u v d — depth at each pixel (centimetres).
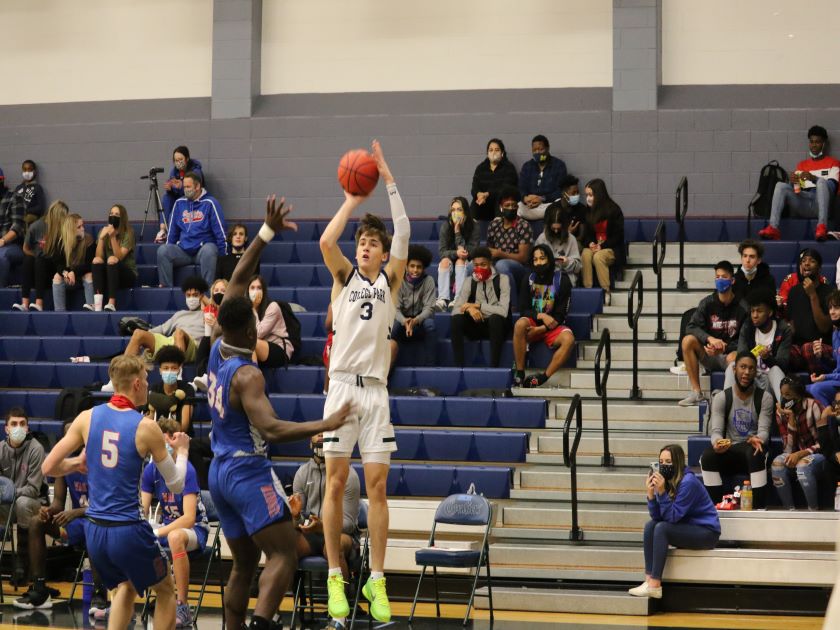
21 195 1545
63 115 1603
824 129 1376
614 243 1309
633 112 1460
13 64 1636
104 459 621
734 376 999
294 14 1581
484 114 1493
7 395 1197
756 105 1441
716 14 1477
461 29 1535
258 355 1134
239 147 1550
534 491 1011
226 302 575
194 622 851
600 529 973
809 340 1123
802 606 902
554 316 1192
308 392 1155
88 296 1366
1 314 1337
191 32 1599
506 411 1103
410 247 1209
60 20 1631
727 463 975
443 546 930
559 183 1389
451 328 1195
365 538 898
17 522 983
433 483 1020
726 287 1124
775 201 1336
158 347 1188
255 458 570
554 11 1512
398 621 862
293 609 872
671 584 916
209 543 980
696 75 1478
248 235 1490
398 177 1507
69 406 1102
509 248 1308
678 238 1389
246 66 1557
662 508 898
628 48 1465
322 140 1530
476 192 1413
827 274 1274
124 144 1577
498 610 908
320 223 1488
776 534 925
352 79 1562
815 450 952
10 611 895
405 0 1553
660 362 1195
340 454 671
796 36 1459
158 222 1547
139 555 620
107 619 862
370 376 677
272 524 566
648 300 1273
